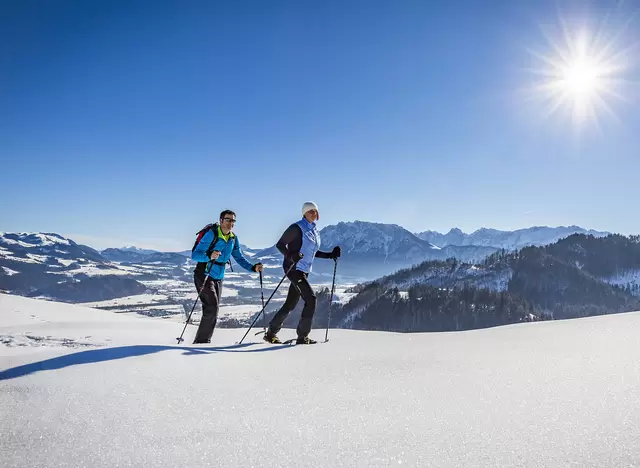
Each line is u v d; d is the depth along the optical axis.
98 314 7.76
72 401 1.87
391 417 1.67
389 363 2.79
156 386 2.16
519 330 4.10
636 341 2.86
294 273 5.09
